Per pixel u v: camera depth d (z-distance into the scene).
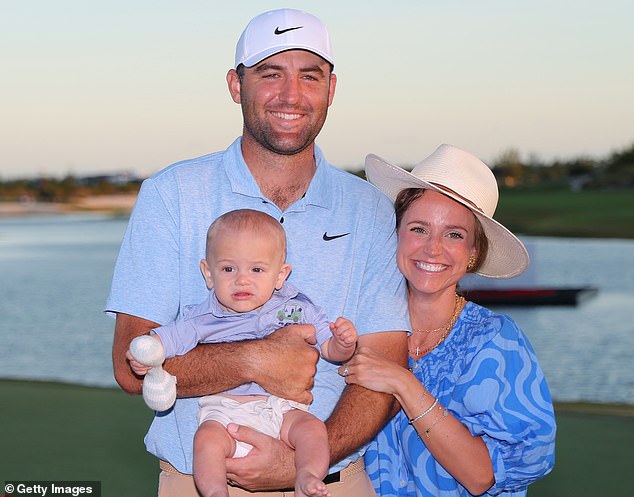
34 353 16.00
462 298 3.33
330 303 2.87
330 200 2.89
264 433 2.71
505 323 3.17
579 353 14.06
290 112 2.77
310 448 2.64
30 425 6.41
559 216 49.28
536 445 3.04
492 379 3.07
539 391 3.10
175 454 2.84
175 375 2.71
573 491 4.90
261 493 2.81
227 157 2.88
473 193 3.17
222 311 2.81
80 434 6.17
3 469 5.38
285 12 2.82
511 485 3.11
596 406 7.47
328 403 2.88
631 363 13.15
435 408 2.94
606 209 50.88
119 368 2.80
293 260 2.87
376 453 3.19
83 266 36.69
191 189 2.84
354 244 2.91
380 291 2.94
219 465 2.61
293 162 2.84
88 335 18.14
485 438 3.05
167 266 2.81
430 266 3.12
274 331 2.79
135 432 6.25
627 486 4.96
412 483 3.17
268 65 2.76
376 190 3.03
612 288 22.55
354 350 2.80
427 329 3.24
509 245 3.31
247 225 2.76
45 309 22.78
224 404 2.76
